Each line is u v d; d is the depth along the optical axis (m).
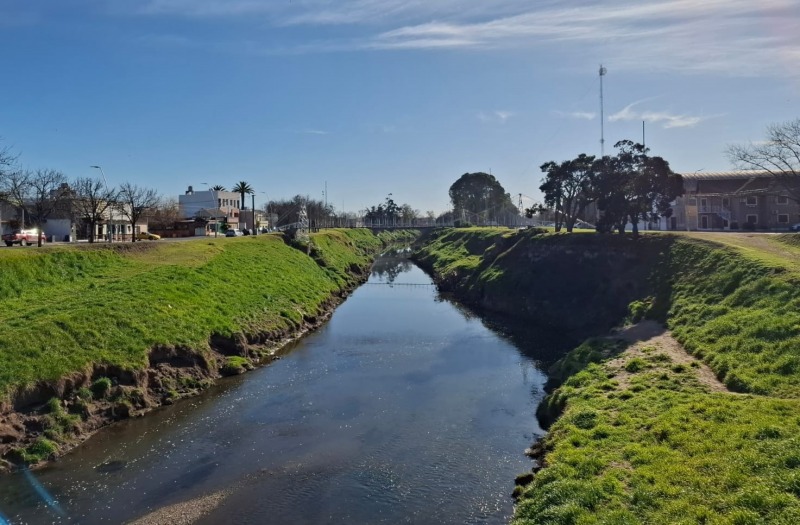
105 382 25.92
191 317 35.22
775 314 25.67
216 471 20.50
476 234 107.06
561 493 15.23
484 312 55.88
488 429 24.08
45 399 23.78
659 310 37.22
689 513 12.54
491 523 16.59
